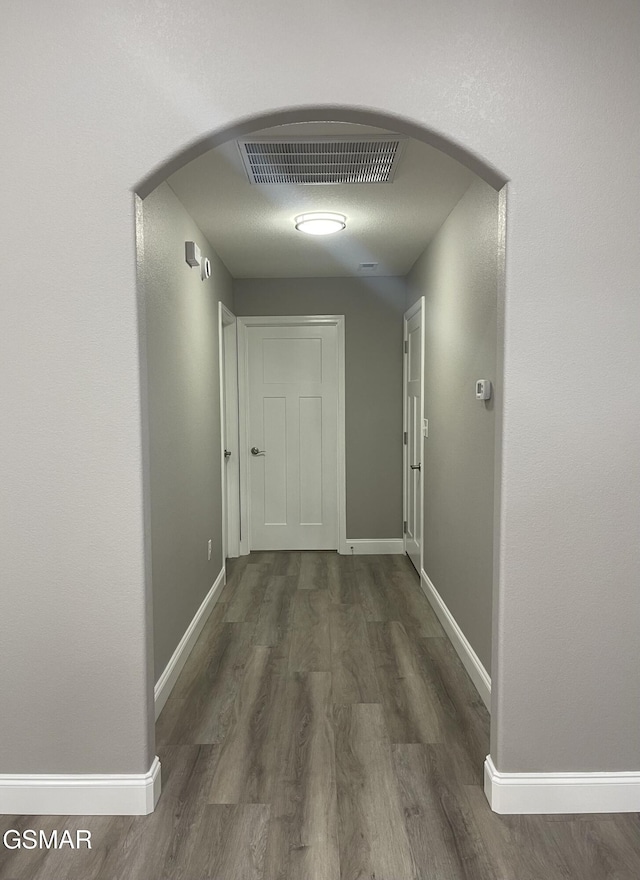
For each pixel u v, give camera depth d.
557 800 2.02
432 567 4.05
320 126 2.29
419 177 2.81
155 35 1.85
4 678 1.99
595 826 1.96
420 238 3.93
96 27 1.85
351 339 5.23
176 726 2.56
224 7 1.85
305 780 2.19
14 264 1.91
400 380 5.26
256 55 1.85
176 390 3.00
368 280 5.19
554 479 1.97
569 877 1.74
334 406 5.32
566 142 1.90
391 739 2.46
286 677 3.02
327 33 1.85
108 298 1.91
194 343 3.43
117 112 1.87
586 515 1.98
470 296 2.96
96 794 2.00
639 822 1.97
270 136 2.35
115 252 1.90
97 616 1.98
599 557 1.99
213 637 3.53
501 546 1.98
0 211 1.90
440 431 3.74
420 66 1.86
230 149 2.47
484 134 1.89
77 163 1.88
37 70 1.86
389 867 1.78
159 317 2.69
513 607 1.99
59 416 1.94
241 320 5.20
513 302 1.93
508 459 1.96
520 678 2.01
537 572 1.98
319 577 4.70
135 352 1.92
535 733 2.02
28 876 1.75
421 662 3.19
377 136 2.35
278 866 1.78
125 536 1.96
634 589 2.00
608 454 1.97
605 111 1.89
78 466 1.95
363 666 3.14
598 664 2.01
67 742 2.01
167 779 2.20
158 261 2.67
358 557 5.26
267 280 5.18
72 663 1.99
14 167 1.88
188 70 1.86
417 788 2.14
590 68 1.88
